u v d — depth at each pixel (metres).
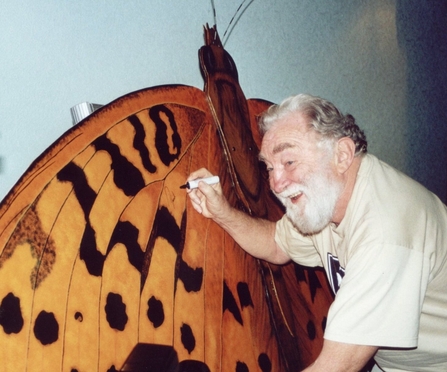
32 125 1.18
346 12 2.16
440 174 2.68
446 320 1.39
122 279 1.20
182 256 1.35
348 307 1.20
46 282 1.06
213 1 1.62
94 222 1.16
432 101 2.65
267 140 1.37
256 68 1.76
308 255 1.58
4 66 1.15
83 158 1.17
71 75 1.26
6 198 1.03
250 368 1.45
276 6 1.85
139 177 1.28
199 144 1.46
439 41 2.72
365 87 2.24
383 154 2.33
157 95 1.37
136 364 1.16
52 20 1.24
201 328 1.35
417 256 1.24
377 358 1.56
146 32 1.43
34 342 1.02
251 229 1.53
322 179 1.32
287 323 1.59
